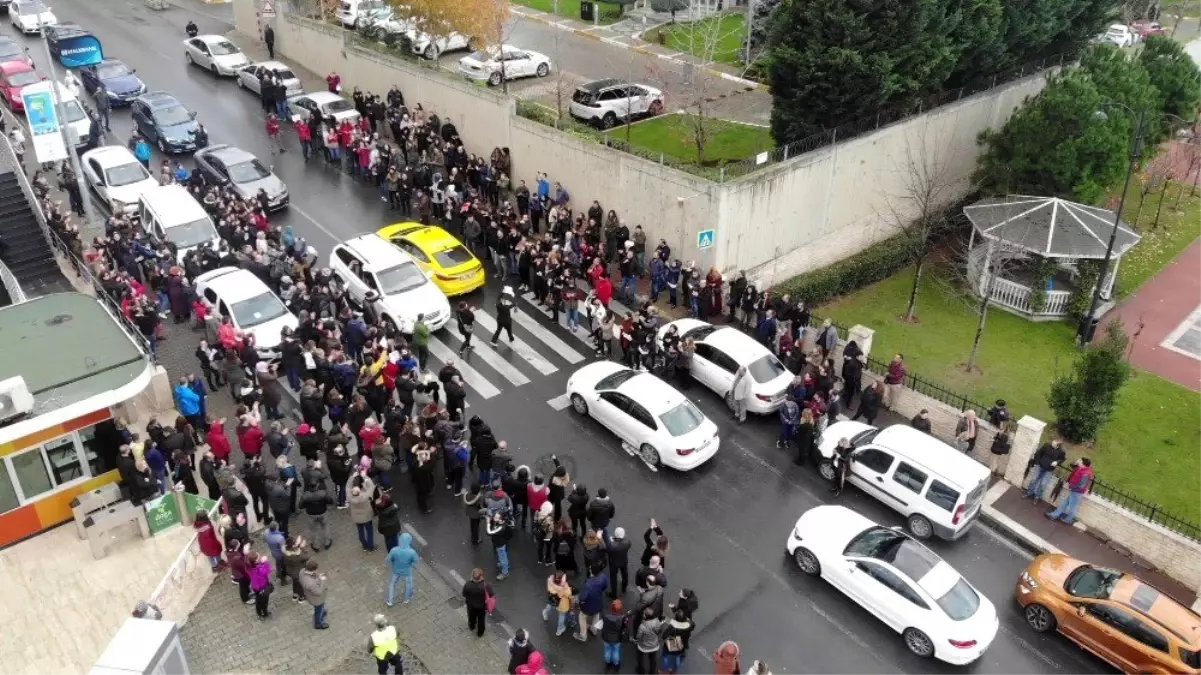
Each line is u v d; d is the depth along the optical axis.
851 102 27.02
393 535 16.16
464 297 25.70
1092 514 18.28
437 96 34.00
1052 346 25.80
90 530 16.45
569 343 23.94
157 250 25.05
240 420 18.11
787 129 28.05
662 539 15.71
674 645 13.98
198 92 38.50
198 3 51.72
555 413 21.19
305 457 18.08
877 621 16.08
